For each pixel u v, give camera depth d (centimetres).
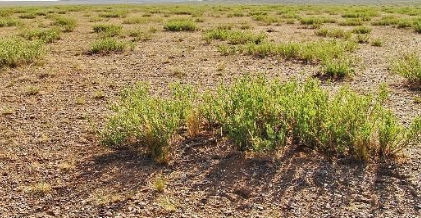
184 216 429
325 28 1973
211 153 556
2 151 584
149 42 1608
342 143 531
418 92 830
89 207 449
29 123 693
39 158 562
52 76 1022
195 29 2033
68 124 685
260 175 501
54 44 1559
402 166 511
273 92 613
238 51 1348
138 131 575
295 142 573
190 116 604
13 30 2008
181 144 582
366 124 518
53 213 440
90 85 934
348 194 459
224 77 991
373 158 529
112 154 566
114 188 484
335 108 548
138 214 435
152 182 495
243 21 2467
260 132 559
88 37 1769
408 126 636
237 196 462
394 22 2233
